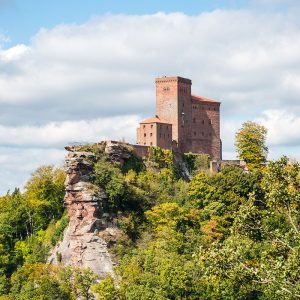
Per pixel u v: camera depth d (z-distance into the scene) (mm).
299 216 89500
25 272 190500
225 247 86875
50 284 173625
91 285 181125
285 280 80250
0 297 182625
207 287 153500
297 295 78625
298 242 85125
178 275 158375
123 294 165375
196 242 187250
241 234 89938
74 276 182125
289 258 81250
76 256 194875
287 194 87875
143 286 160125
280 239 87375
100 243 193625
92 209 197750
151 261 173250
